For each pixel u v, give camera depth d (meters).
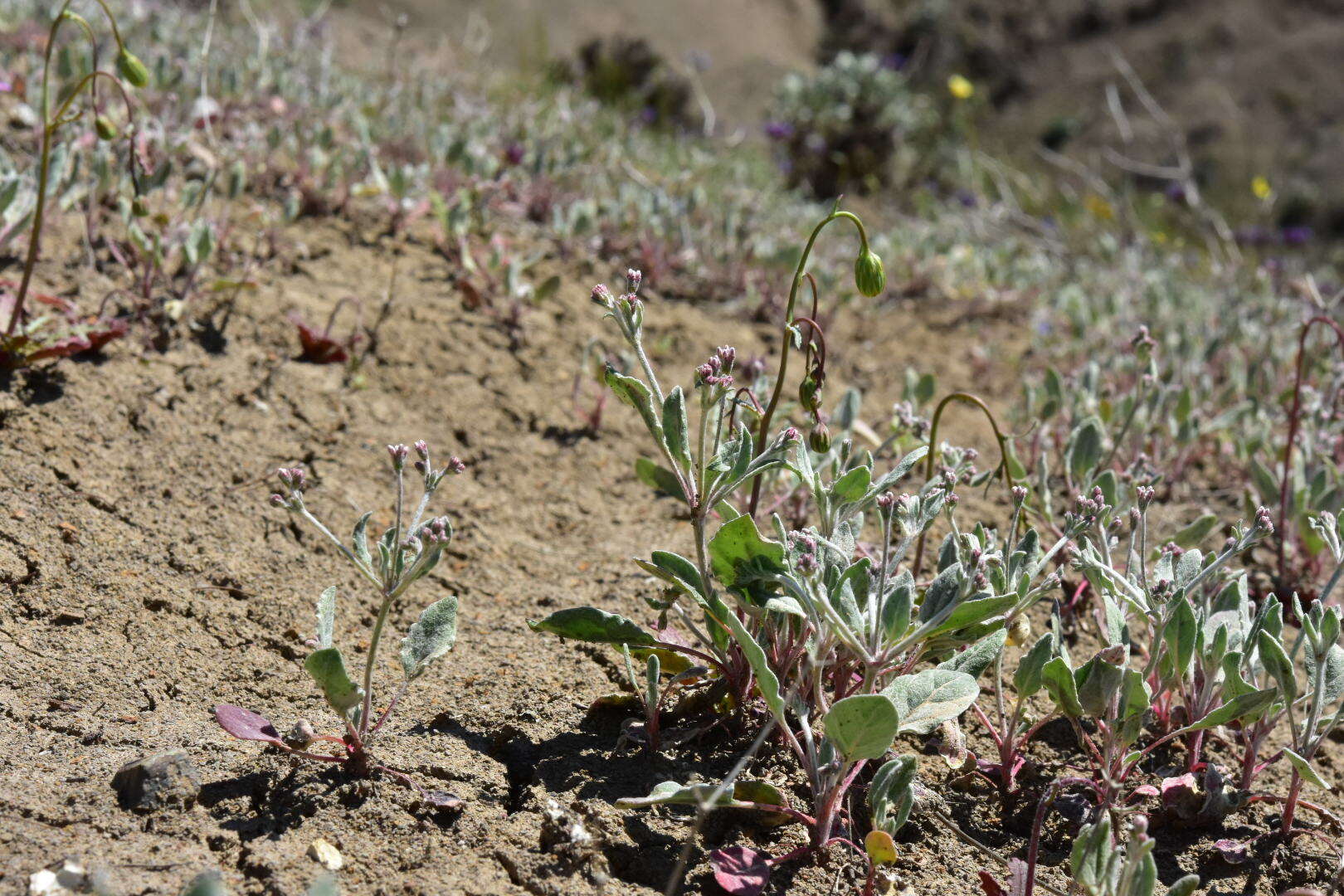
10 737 2.00
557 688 2.41
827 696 2.23
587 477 3.41
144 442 2.92
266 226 3.99
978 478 2.44
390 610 2.65
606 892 1.86
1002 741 2.23
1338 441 3.84
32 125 4.11
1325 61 14.82
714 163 7.32
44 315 3.10
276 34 6.40
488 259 4.07
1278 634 2.19
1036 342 5.07
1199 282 7.51
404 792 1.99
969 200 8.95
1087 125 14.88
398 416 3.41
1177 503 3.67
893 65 12.55
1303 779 2.22
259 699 2.27
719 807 1.98
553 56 11.82
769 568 2.04
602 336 4.14
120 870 1.73
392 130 5.23
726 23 14.16
